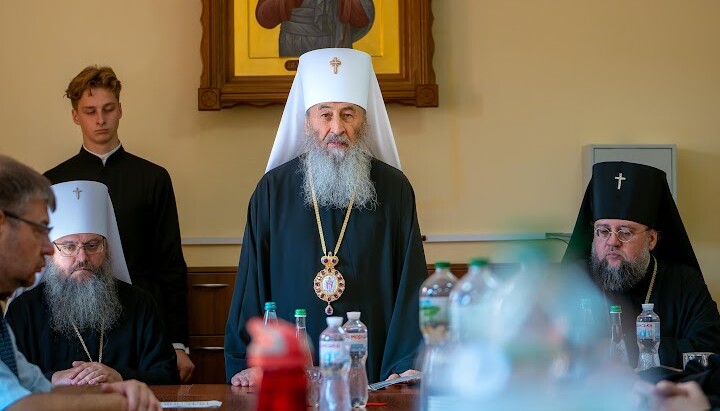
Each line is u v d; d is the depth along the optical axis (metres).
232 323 4.36
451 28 6.67
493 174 6.62
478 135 6.64
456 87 6.65
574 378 2.75
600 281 4.76
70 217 4.67
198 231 6.52
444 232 6.58
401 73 6.50
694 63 6.74
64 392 3.25
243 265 4.46
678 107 6.72
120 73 6.57
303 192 4.46
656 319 4.40
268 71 6.48
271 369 2.10
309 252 4.36
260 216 4.48
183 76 6.58
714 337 4.54
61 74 6.56
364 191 4.42
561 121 6.68
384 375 4.16
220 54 6.45
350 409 2.85
